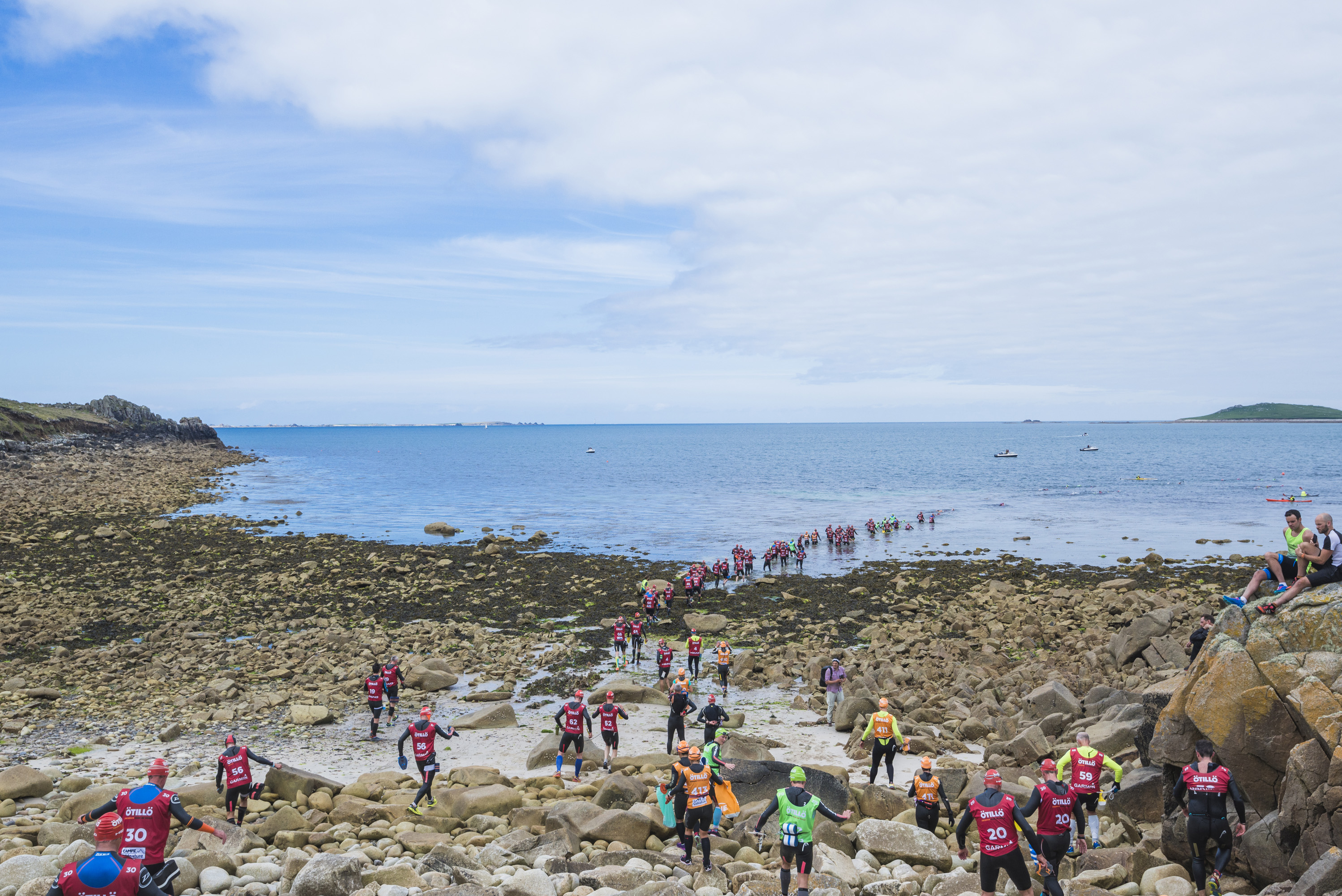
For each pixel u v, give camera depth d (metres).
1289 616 11.42
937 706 23.50
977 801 10.48
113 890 8.32
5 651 30.59
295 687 27.02
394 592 43.47
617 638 30.92
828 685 23.61
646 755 19.41
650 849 13.95
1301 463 161.00
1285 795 10.53
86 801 14.95
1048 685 21.06
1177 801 11.34
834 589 45.16
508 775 19.22
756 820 14.70
